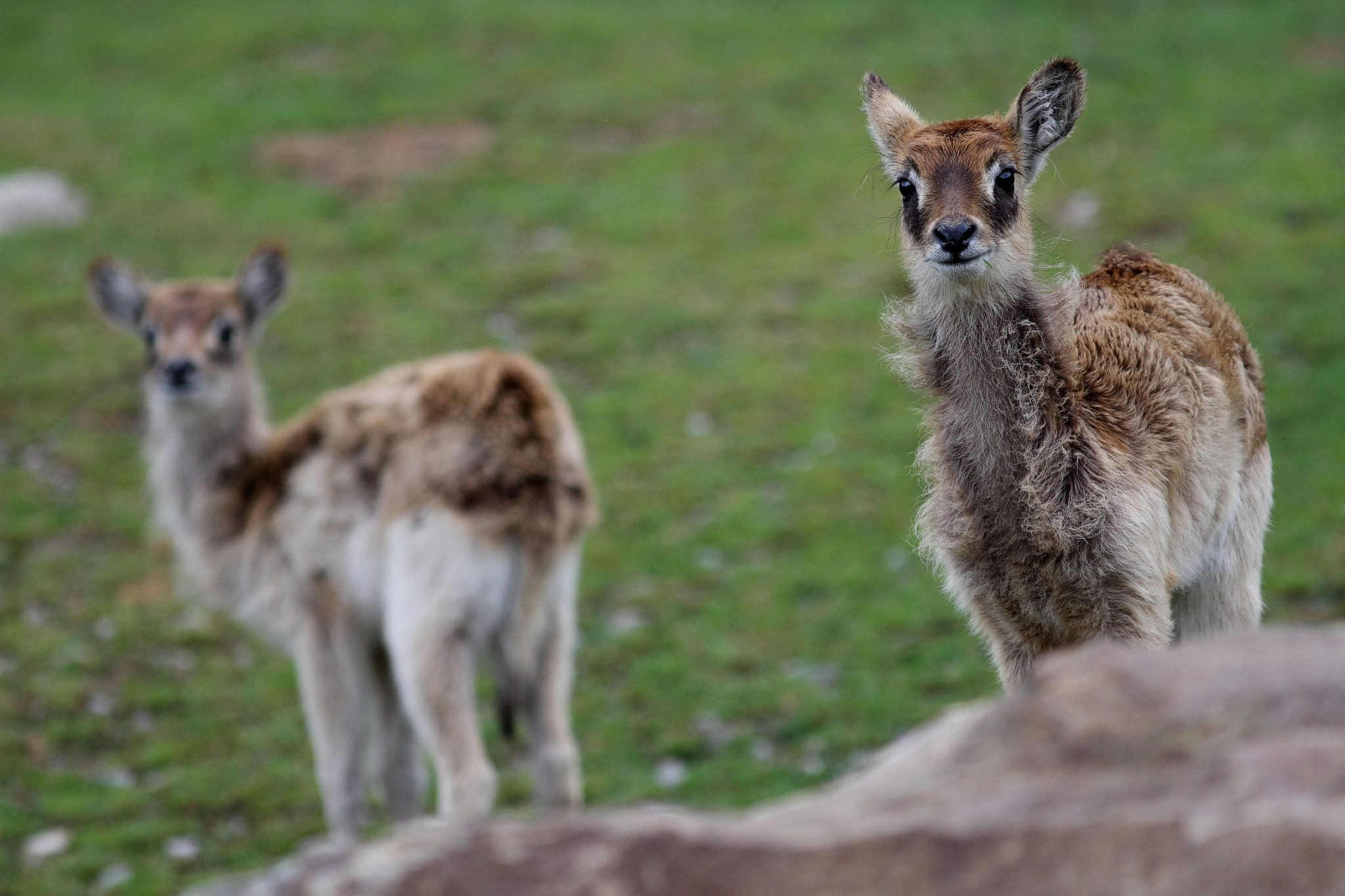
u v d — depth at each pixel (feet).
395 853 12.55
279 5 104.63
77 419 56.18
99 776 38.60
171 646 44.24
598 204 74.33
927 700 39.34
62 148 80.94
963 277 22.75
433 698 30.68
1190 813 10.97
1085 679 13.21
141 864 34.88
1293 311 59.93
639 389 57.31
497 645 31.48
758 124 83.46
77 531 49.65
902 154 24.79
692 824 12.24
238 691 42.22
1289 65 89.76
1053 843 11.20
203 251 69.77
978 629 23.95
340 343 61.46
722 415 55.21
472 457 31.48
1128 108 83.05
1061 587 22.06
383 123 84.48
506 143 81.82
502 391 32.19
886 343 59.67
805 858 11.71
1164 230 68.18
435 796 39.22
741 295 64.54
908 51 93.15
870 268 66.59
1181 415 23.04
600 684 41.37
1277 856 10.47
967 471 22.93
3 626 44.68
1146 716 12.60
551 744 32.24
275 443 36.04
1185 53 92.02
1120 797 11.69
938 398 23.76
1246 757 11.54
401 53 94.94
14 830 36.14
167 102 87.81
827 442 52.95
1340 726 11.96
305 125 84.12
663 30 98.73
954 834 11.47
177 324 36.86
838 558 46.29
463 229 72.08
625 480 51.11
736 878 11.73
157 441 37.47
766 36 97.19
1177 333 24.36
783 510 49.01
